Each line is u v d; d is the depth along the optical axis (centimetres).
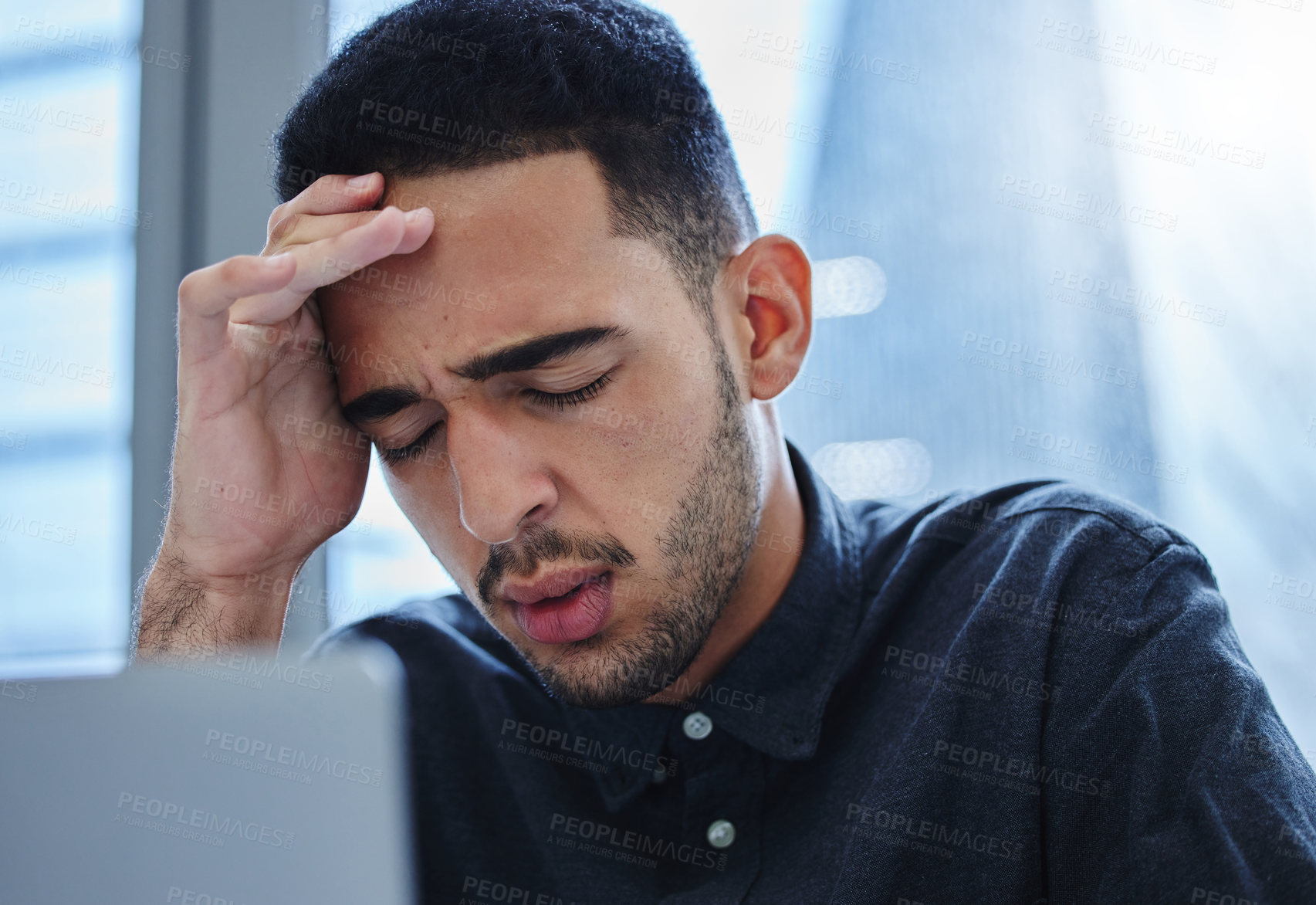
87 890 43
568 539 79
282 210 85
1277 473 170
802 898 86
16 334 172
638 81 84
